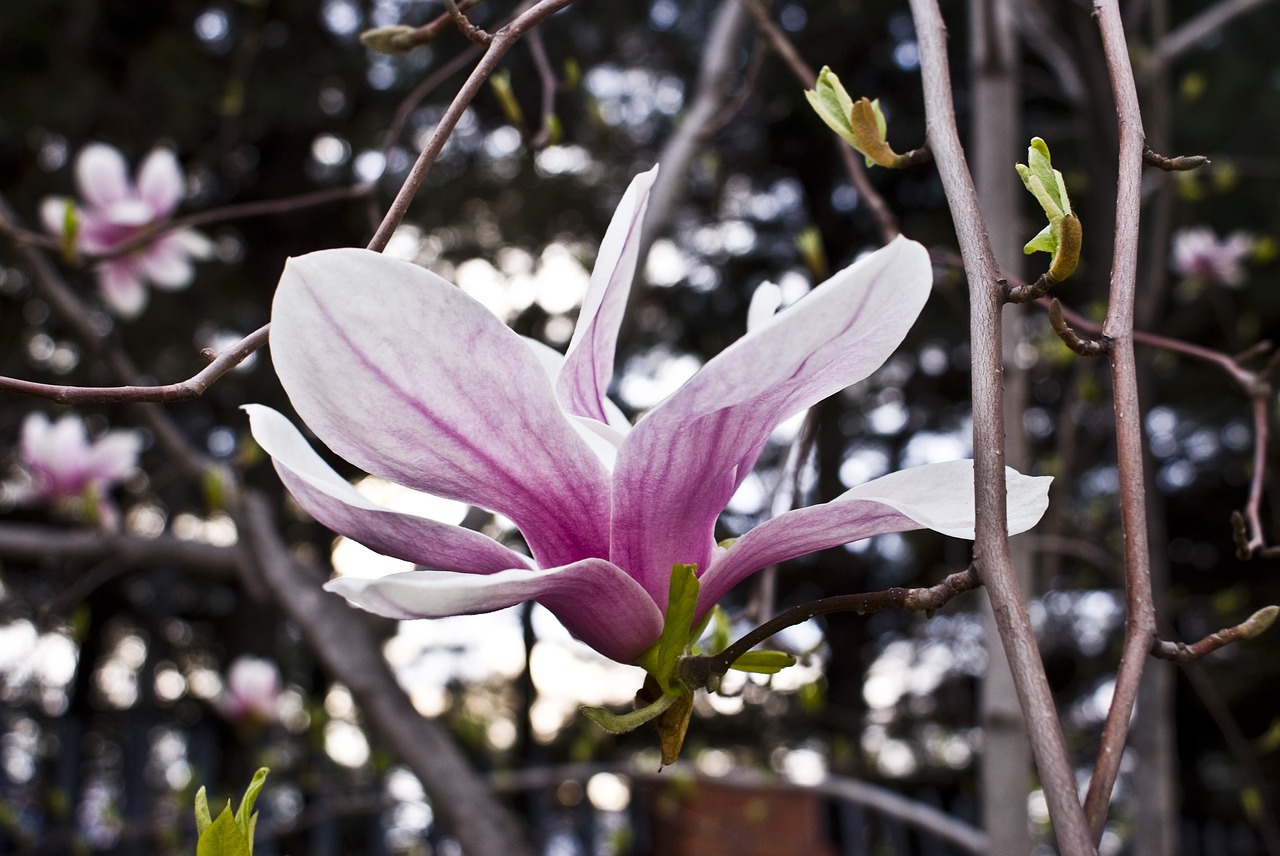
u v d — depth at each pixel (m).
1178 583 11.06
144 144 7.74
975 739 7.07
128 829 3.68
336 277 0.66
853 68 9.95
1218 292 3.99
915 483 0.77
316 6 8.16
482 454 0.73
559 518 0.76
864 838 5.43
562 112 8.07
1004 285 0.73
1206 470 10.60
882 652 10.34
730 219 10.88
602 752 4.64
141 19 8.26
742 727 8.62
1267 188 8.79
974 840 2.54
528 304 8.05
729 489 0.79
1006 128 2.00
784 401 0.73
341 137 8.70
